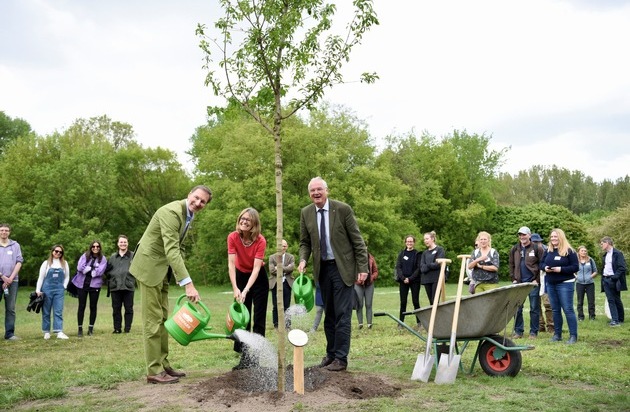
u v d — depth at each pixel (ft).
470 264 34.30
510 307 21.65
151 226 20.70
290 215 113.29
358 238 22.08
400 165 155.94
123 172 154.61
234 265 23.56
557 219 164.25
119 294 40.78
